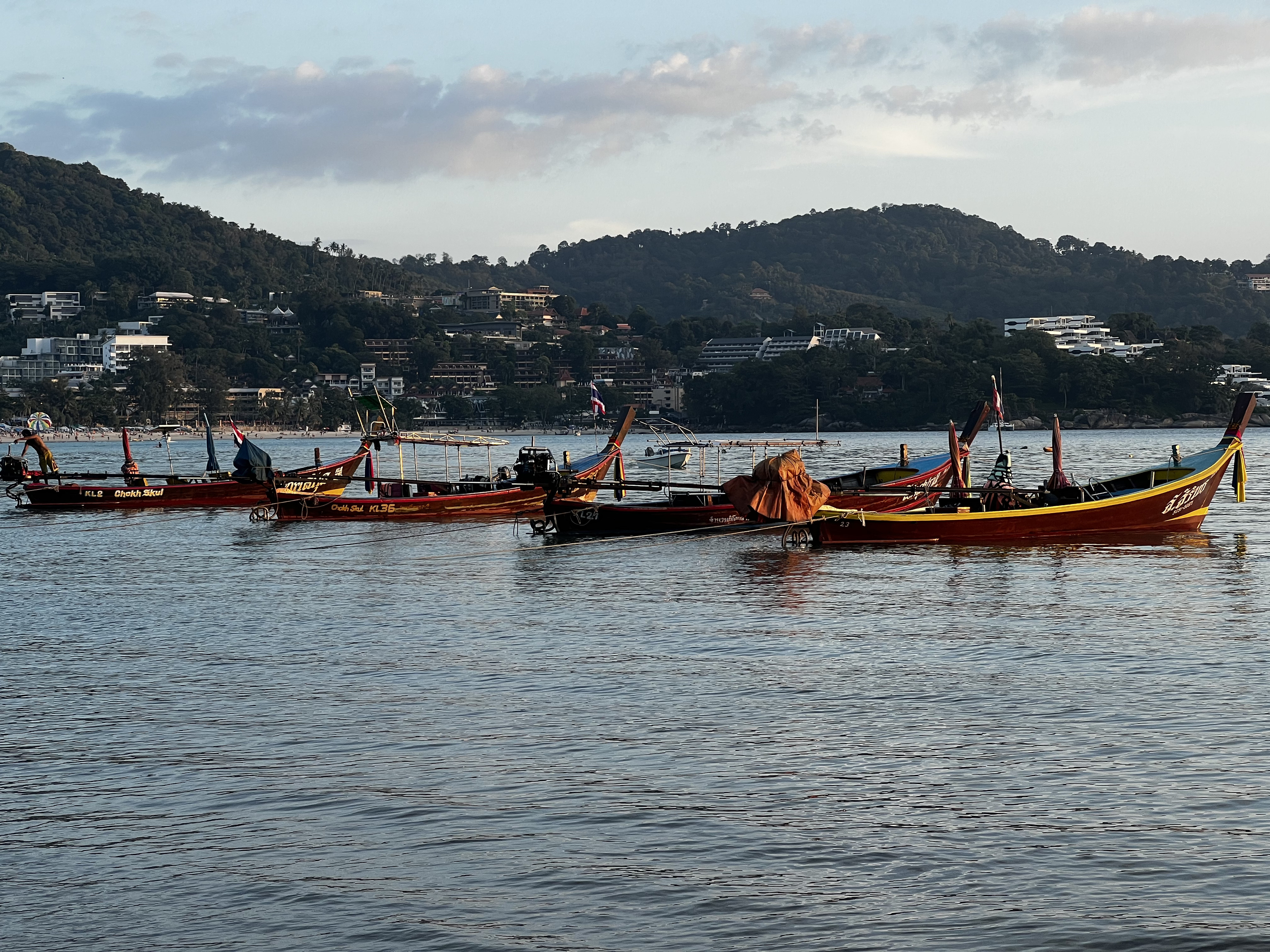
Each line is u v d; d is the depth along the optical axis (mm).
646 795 18500
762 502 48656
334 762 20266
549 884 15555
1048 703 23266
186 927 14672
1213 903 14703
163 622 34094
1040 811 17594
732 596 37688
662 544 52469
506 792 18672
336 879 15805
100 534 60719
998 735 21250
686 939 14156
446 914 14859
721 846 16594
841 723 22203
